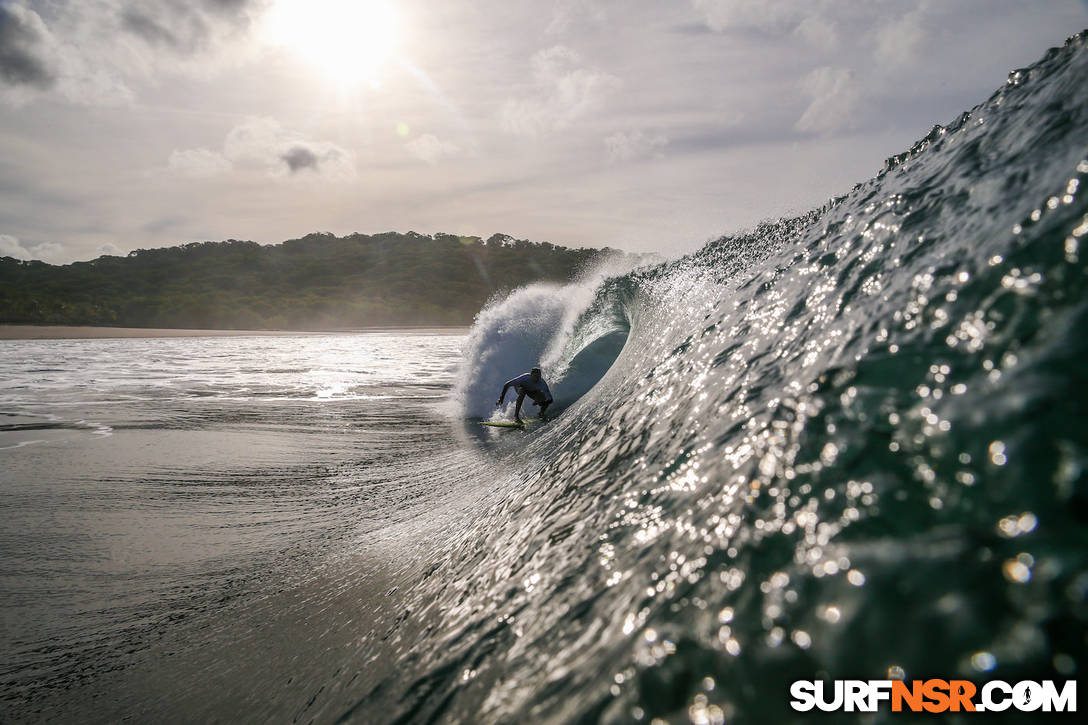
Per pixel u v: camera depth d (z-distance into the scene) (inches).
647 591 43.2
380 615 90.3
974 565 28.3
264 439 341.7
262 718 76.0
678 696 31.7
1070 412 32.5
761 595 34.7
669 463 63.2
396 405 474.0
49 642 123.0
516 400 418.9
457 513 145.3
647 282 363.3
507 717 40.3
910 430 39.8
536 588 57.6
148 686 99.7
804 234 102.2
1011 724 22.4
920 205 71.2
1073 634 23.4
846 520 36.2
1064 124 61.3
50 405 474.3
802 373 57.7
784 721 27.0
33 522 196.9
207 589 142.3
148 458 293.7
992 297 45.6
